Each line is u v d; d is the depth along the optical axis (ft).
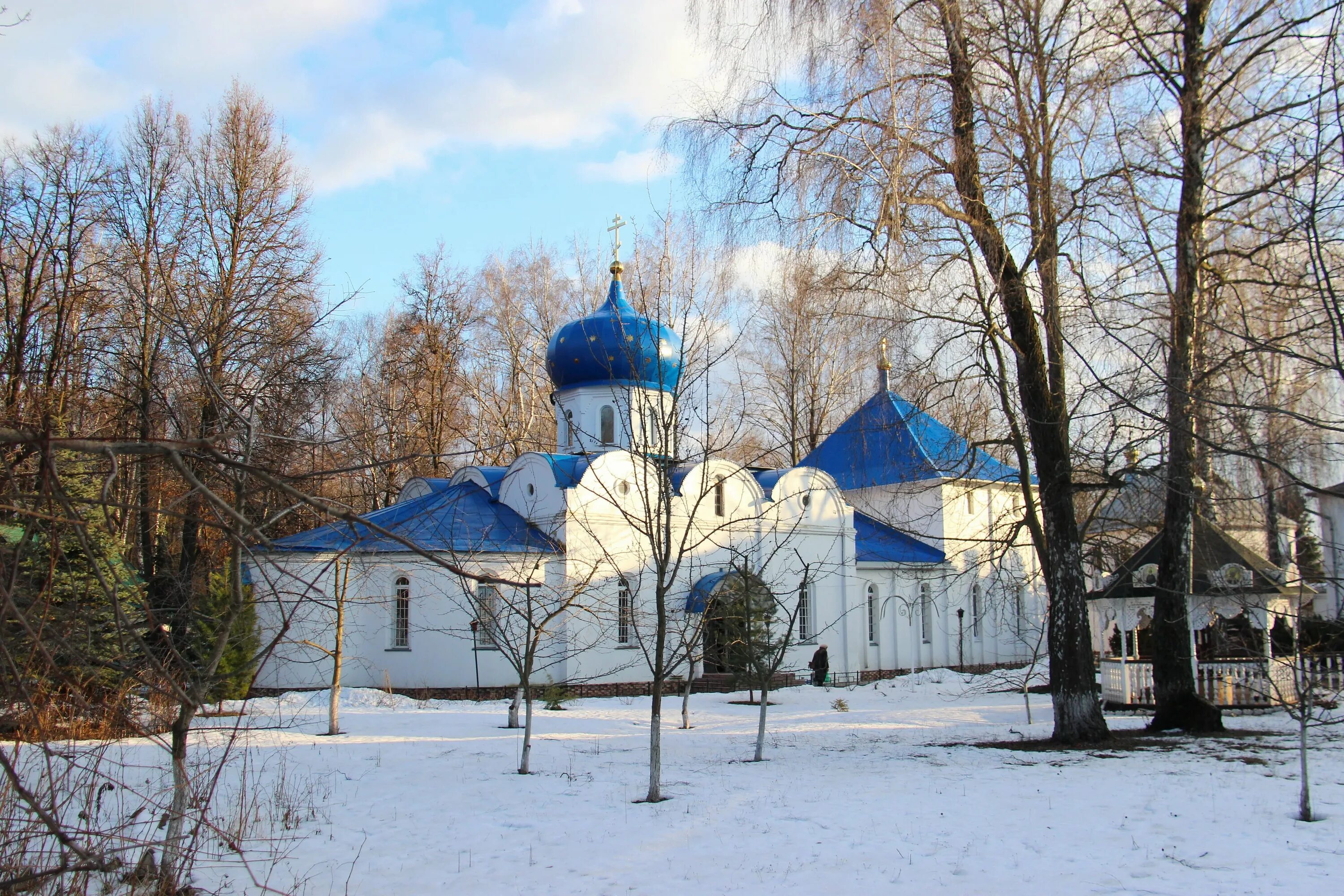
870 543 157.07
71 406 83.15
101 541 52.49
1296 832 38.55
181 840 32.58
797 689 123.54
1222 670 84.02
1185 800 44.80
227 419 36.42
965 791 48.73
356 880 35.40
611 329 124.57
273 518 22.94
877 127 59.93
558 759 63.05
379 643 108.27
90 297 100.01
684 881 34.30
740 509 128.77
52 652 22.45
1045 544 66.44
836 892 32.40
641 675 118.62
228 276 106.63
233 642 73.10
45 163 99.35
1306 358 32.73
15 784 17.34
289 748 66.49
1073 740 64.85
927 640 155.74
